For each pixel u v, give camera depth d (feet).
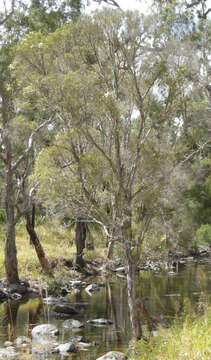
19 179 53.26
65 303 43.14
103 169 27.02
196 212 37.14
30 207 50.83
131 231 27.45
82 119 25.81
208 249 82.38
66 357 25.94
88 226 76.38
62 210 28.81
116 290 51.78
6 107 46.83
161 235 29.78
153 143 27.63
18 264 58.80
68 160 27.78
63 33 25.32
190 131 29.45
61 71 25.80
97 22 26.40
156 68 26.96
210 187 36.99
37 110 33.96
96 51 26.89
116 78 27.27
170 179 26.99
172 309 37.17
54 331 31.35
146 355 21.30
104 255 73.97
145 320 30.58
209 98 37.99
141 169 27.27
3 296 45.27
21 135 42.68
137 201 28.04
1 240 72.59
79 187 27.35
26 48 24.97
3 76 46.19
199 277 55.57
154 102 27.78
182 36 39.81
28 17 50.34
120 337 30.53
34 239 57.67
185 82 28.14
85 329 32.76
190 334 21.06
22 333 31.37
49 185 27.20
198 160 35.88
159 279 56.13
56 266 62.95
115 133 26.68
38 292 48.21
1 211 78.95
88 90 25.25
